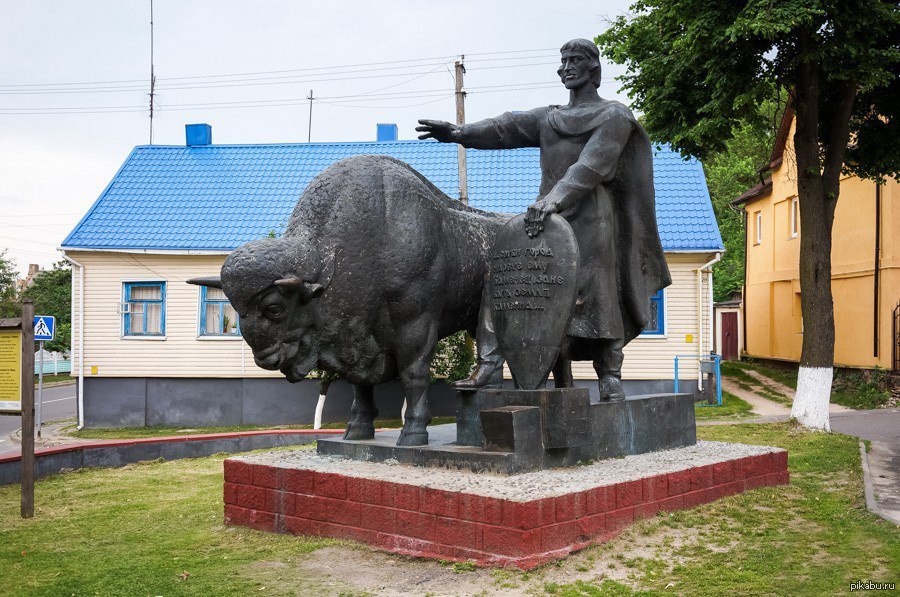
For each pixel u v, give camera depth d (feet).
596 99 23.53
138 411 70.54
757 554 18.08
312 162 80.07
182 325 70.23
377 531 19.30
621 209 24.22
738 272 121.19
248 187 76.74
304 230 21.43
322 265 21.11
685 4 47.78
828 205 48.44
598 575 16.67
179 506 25.09
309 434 39.11
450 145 80.38
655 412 25.27
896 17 43.70
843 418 54.34
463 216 24.08
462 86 67.36
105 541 20.95
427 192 22.84
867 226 68.39
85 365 70.74
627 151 23.68
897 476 30.96
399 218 21.74
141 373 70.44
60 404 96.63
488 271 23.88
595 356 24.52
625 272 24.36
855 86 47.67
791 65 45.55
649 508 20.34
